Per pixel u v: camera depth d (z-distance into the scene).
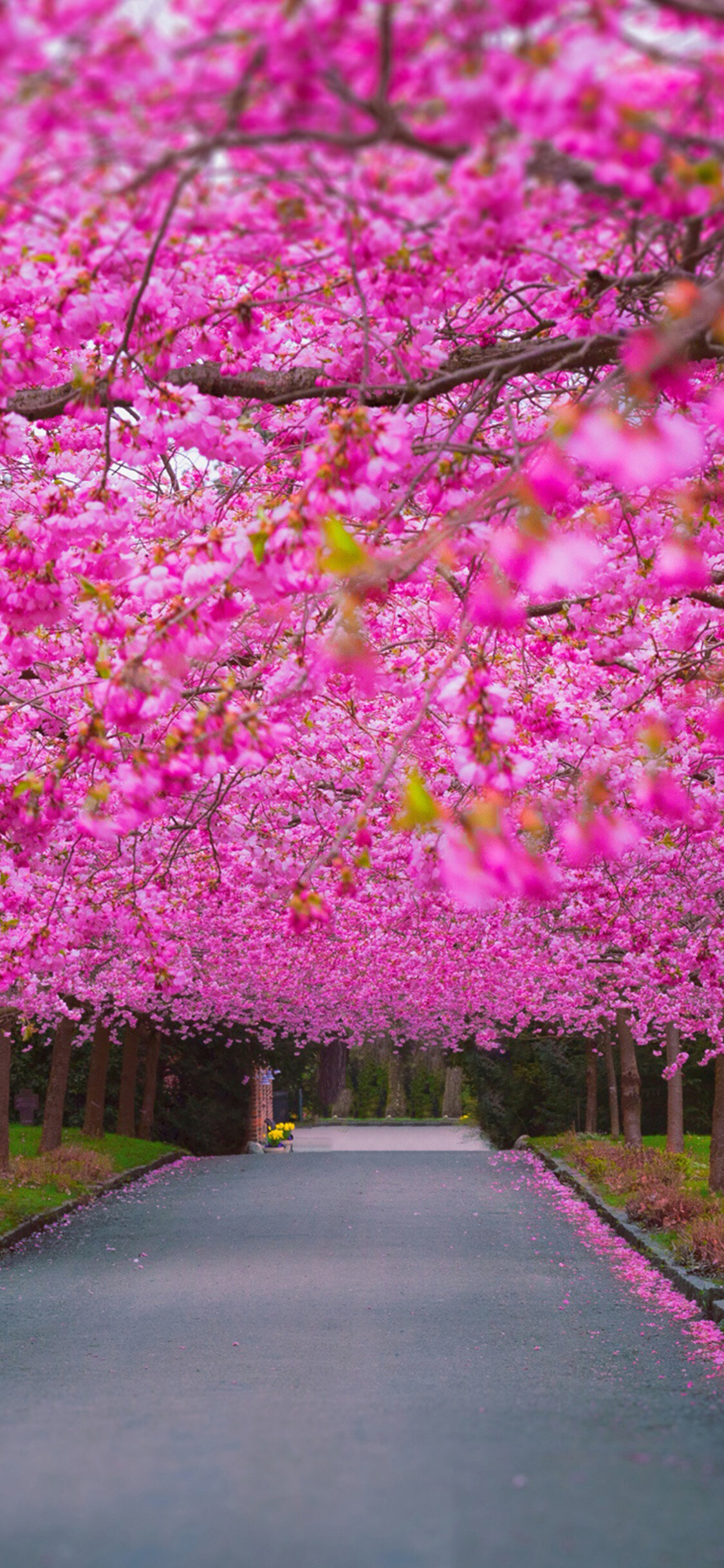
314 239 6.73
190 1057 49.38
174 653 7.31
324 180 5.55
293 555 6.56
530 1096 49.19
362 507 6.50
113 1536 5.95
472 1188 31.48
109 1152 38.53
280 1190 31.39
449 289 7.44
